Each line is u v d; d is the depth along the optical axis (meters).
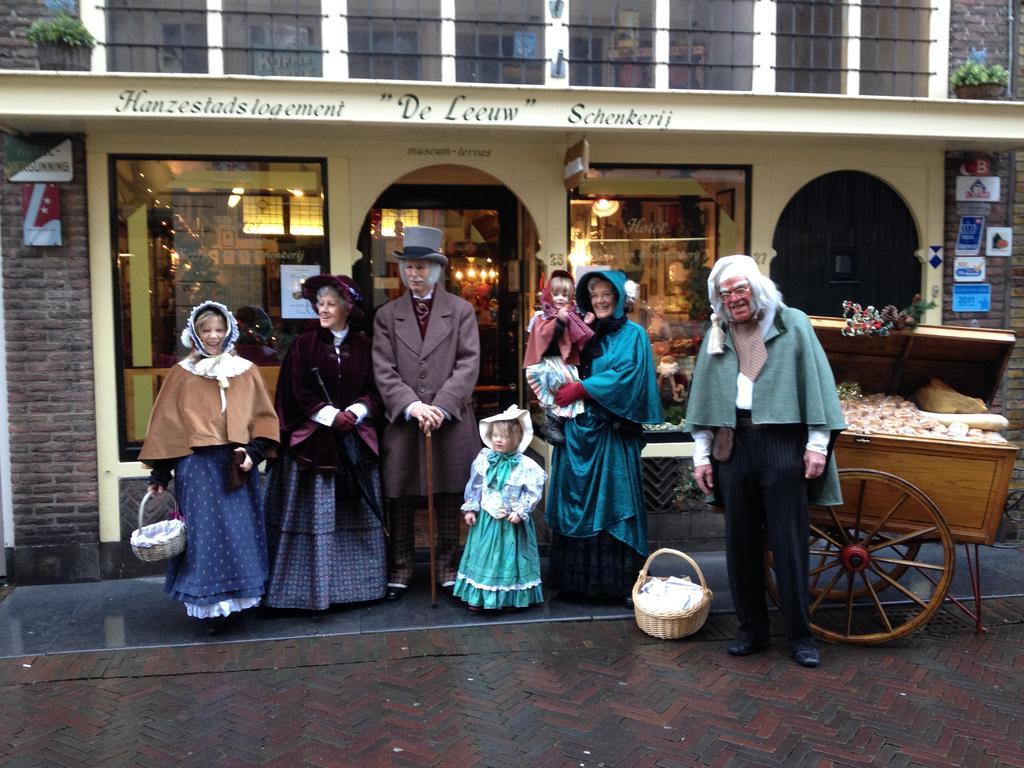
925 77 5.92
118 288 5.30
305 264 5.51
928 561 5.67
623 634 4.47
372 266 6.46
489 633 4.48
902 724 3.54
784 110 5.20
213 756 3.32
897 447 4.28
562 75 5.34
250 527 4.50
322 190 5.47
